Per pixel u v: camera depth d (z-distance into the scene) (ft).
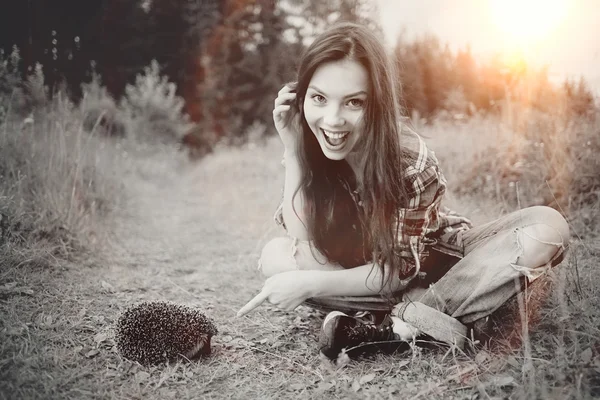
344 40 7.70
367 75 7.79
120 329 8.48
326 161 9.07
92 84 37.42
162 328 8.45
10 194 14.05
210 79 67.05
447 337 8.41
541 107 18.72
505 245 8.17
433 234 9.25
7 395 7.30
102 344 9.20
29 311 10.07
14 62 20.85
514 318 9.27
